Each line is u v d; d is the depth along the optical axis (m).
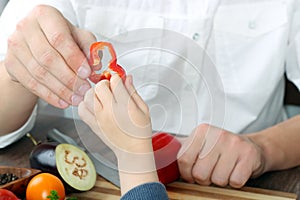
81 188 0.81
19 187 0.76
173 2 1.18
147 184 0.66
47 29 0.76
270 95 1.26
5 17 1.09
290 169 0.96
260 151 0.93
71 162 0.84
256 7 1.23
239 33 1.23
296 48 1.22
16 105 0.96
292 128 1.02
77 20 1.18
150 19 1.18
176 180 0.87
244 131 1.29
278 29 1.22
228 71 1.25
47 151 0.84
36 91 0.80
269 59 1.24
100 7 1.18
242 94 1.25
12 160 0.93
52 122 1.10
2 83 0.95
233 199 0.81
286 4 1.22
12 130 0.99
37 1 1.10
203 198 0.81
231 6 1.23
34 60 0.76
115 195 0.81
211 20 1.18
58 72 0.73
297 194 0.85
